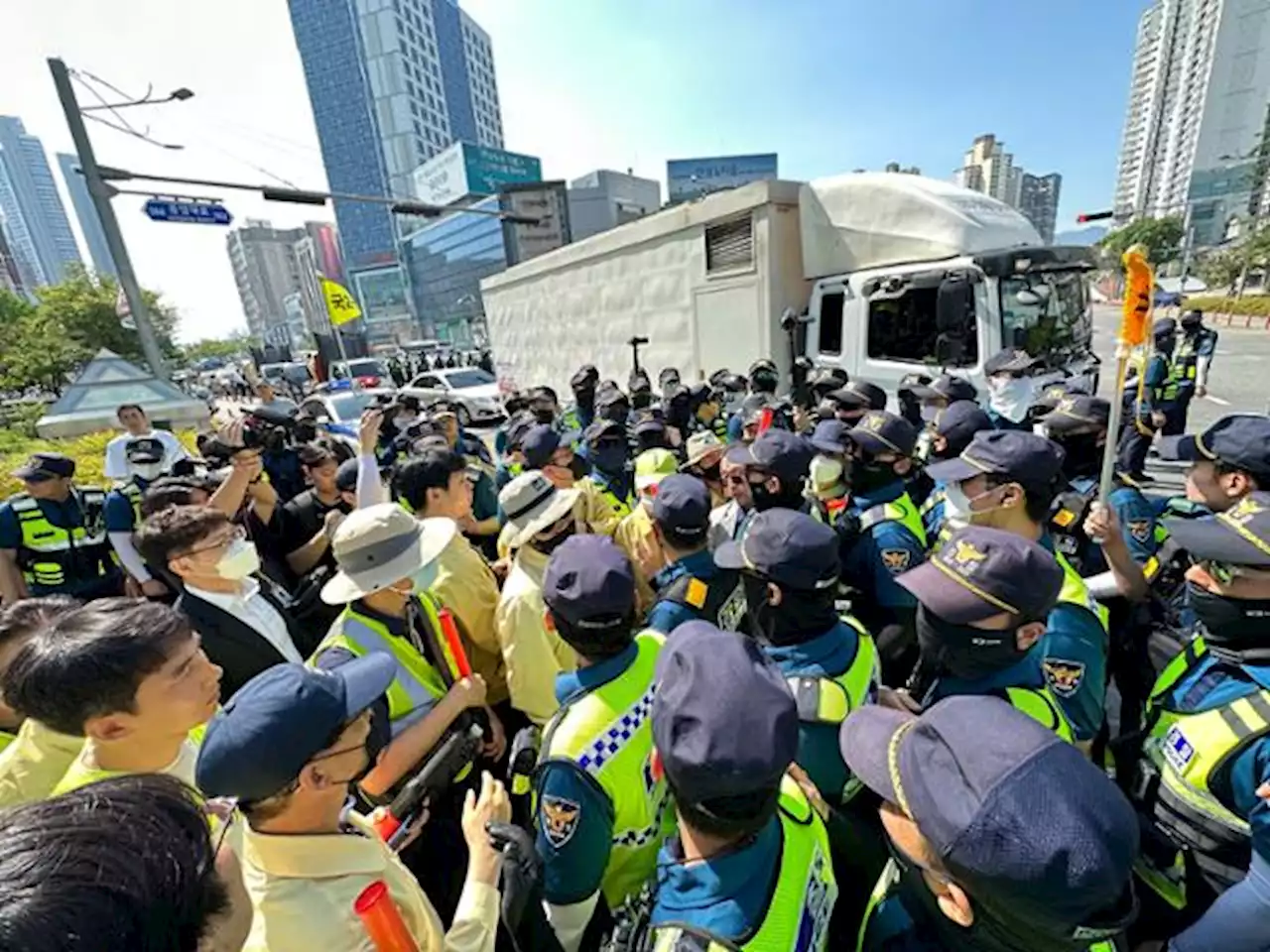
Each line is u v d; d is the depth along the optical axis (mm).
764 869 1023
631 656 1605
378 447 6883
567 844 1402
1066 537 2824
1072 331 6469
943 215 6156
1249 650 1340
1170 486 6879
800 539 1601
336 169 103875
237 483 3234
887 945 1000
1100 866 692
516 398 6855
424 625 2178
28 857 637
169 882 689
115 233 10250
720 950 922
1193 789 1357
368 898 1038
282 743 1060
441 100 107562
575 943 1441
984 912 795
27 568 3801
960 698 926
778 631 1659
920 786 851
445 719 1976
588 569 1576
